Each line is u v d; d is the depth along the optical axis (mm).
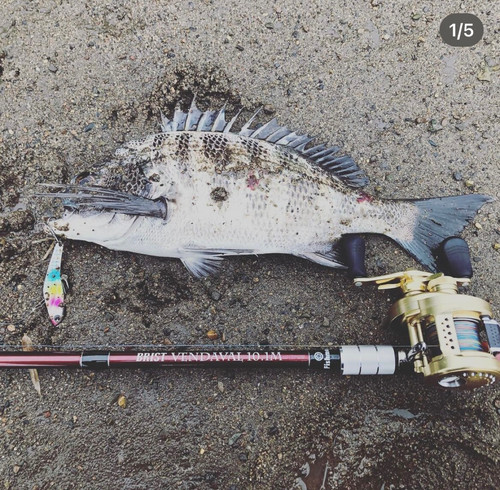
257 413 485
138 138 528
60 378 483
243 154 478
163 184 467
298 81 546
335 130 542
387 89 549
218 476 471
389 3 560
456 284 453
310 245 490
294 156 492
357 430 484
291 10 553
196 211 468
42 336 491
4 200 507
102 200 460
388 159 539
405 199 501
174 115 512
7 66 531
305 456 477
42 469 466
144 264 506
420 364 438
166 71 539
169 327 498
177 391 485
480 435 479
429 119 546
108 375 485
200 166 471
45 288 496
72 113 526
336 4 556
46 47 535
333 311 508
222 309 503
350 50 553
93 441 473
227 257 512
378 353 453
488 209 529
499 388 488
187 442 477
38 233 505
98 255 505
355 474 473
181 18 545
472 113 548
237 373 490
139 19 542
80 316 496
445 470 474
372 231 498
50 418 476
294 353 460
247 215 473
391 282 478
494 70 555
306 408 487
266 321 504
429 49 556
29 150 517
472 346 423
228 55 544
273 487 470
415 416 487
